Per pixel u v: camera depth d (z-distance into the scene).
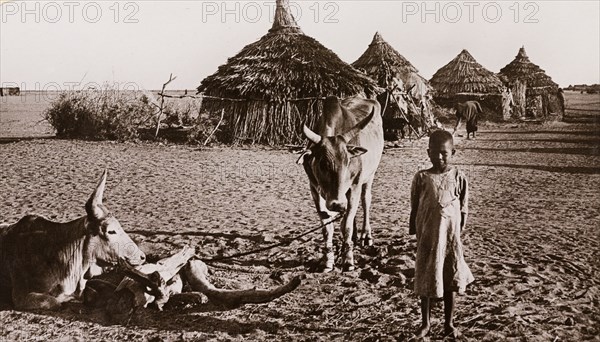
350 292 6.31
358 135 7.27
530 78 33.66
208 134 21.44
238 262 7.48
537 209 10.35
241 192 12.46
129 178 14.16
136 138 22.09
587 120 31.86
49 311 5.78
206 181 13.80
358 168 7.08
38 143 20.75
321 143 6.52
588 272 6.74
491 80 32.16
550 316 5.47
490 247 7.82
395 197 11.75
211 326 5.46
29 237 5.96
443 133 5.00
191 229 9.22
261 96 21.31
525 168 15.48
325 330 5.35
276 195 12.13
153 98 24.19
